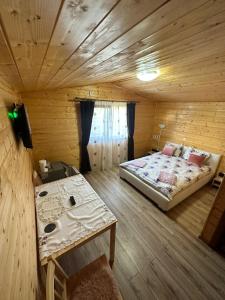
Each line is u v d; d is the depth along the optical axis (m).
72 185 2.09
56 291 1.09
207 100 3.40
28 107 3.04
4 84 1.30
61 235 1.36
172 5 0.55
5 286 0.51
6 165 0.90
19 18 0.43
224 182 1.88
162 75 2.30
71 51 0.84
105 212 1.62
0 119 0.96
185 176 3.04
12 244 0.70
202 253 2.02
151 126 5.06
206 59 1.45
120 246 2.08
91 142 3.89
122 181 3.65
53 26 0.52
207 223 2.10
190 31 0.83
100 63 1.30
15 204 0.94
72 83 2.71
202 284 1.68
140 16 0.58
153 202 2.93
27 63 0.94
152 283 1.67
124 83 3.50
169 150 4.13
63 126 3.48
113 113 4.02
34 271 1.06
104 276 1.27
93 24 0.57
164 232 2.31
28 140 1.63
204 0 0.54
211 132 3.57
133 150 4.71
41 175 2.80
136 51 1.10
